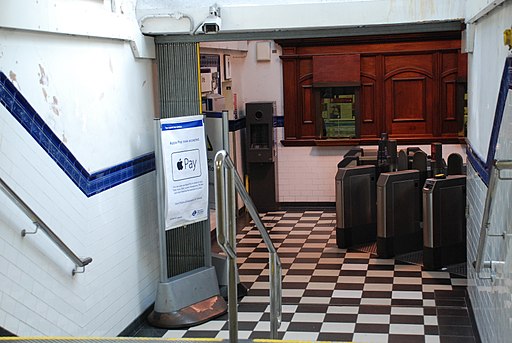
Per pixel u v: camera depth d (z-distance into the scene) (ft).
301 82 38.70
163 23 22.12
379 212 28.50
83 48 18.10
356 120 38.19
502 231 14.60
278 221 36.73
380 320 21.47
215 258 24.67
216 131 23.95
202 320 21.79
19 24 14.48
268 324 21.44
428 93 37.52
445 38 36.78
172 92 23.65
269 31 23.12
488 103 17.51
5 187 13.37
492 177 12.39
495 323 15.69
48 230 14.90
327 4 21.95
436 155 29.86
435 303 22.88
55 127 16.39
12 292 14.25
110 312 19.56
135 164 21.67
